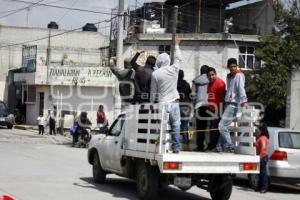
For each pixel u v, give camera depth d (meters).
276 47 27.73
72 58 54.34
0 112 42.06
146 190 10.82
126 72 12.39
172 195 12.47
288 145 14.23
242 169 10.78
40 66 45.12
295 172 14.02
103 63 45.66
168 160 10.11
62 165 17.31
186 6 48.00
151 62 12.02
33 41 60.69
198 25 45.66
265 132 13.81
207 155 10.49
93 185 13.20
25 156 19.88
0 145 25.30
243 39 40.56
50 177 14.15
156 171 10.79
